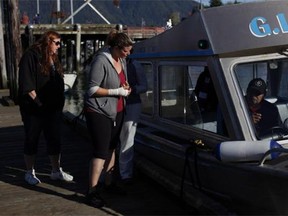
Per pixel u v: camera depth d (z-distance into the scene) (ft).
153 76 21.39
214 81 16.37
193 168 17.40
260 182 14.47
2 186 20.62
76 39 113.91
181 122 19.33
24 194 19.49
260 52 16.40
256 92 16.17
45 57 18.85
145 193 19.44
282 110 16.56
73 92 75.92
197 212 17.22
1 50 67.26
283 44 16.07
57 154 20.79
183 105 18.95
